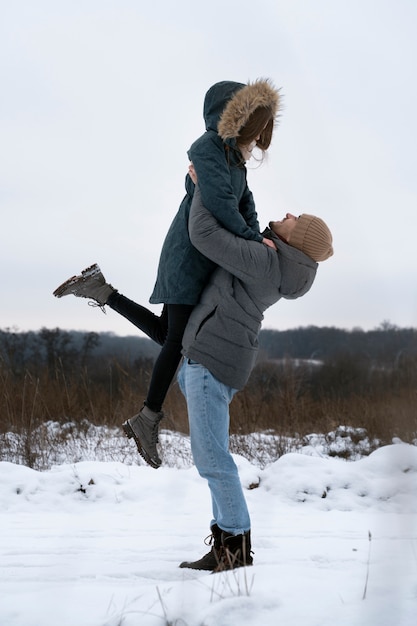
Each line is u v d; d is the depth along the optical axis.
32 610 2.60
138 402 10.19
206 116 3.39
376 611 2.25
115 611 2.54
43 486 6.26
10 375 9.44
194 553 4.00
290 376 10.33
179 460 8.22
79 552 4.02
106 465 6.91
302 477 6.41
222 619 2.30
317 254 3.28
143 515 5.53
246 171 3.50
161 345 3.61
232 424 9.46
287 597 2.50
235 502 3.24
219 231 3.15
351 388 10.31
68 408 9.77
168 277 3.30
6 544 4.31
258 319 3.31
